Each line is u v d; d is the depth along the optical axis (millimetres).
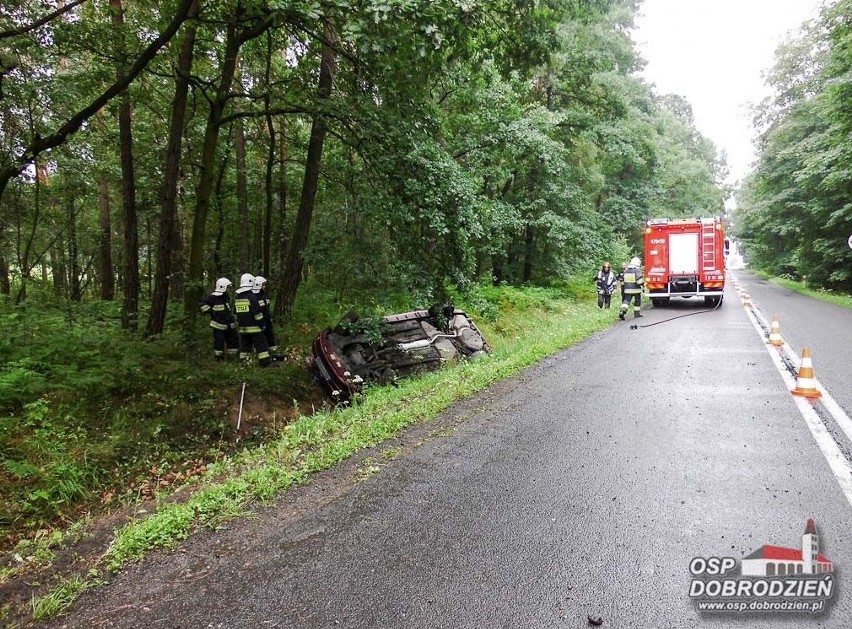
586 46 20047
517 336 14695
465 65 10688
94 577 3111
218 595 2820
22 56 9000
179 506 3928
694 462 4320
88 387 7230
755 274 55094
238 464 5145
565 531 3299
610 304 19891
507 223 17844
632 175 29484
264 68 13680
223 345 9852
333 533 3402
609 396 6586
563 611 2553
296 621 2561
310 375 9797
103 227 17391
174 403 7594
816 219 26969
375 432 5355
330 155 12219
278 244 17906
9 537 4734
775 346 9953
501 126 15477
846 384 6812
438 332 11125
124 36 9539
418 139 9352
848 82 18453
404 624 2500
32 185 15234
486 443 4973
